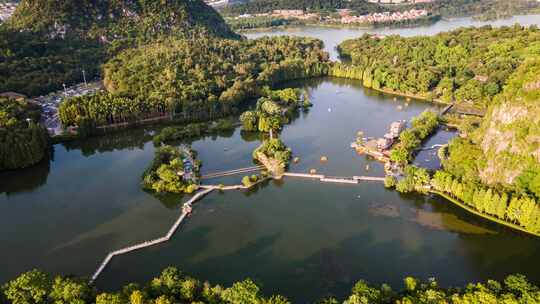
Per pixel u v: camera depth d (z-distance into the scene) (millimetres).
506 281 145250
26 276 144625
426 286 148375
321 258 183125
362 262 179875
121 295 146500
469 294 137750
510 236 192125
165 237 197625
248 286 145125
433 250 185750
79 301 137875
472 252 183750
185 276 159375
